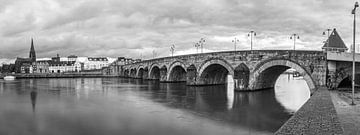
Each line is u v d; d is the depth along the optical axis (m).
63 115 33.31
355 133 15.55
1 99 48.91
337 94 37.97
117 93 58.75
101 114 33.78
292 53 46.94
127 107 39.12
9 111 36.28
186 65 77.19
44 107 39.34
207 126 27.94
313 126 13.41
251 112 35.47
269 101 45.28
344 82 48.81
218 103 43.16
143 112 35.16
